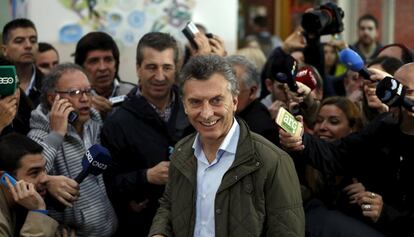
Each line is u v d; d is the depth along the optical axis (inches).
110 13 241.0
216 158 139.2
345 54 164.1
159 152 177.8
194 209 139.9
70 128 176.1
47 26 240.5
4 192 155.6
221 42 196.9
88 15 240.8
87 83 179.2
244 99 180.7
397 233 158.6
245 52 287.3
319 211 166.4
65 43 241.3
